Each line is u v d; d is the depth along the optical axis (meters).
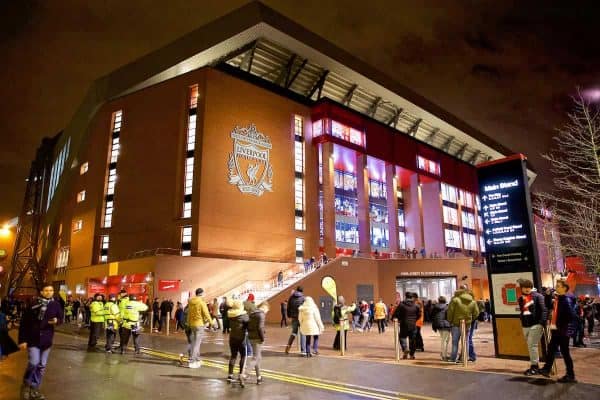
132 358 13.94
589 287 51.06
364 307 26.62
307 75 52.75
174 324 29.83
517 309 13.35
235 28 42.66
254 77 48.41
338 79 54.59
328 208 47.62
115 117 48.03
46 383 9.88
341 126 51.16
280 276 38.34
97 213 44.91
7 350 8.28
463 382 9.71
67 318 34.12
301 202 47.47
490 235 14.40
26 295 61.06
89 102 53.31
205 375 10.88
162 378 10.48
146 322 30.52
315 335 14.52
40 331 8.40
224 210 40.22
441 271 44.22
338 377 10.50
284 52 48.56
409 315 13.35
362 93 57.91
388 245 58.53
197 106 41.66
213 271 36.38
